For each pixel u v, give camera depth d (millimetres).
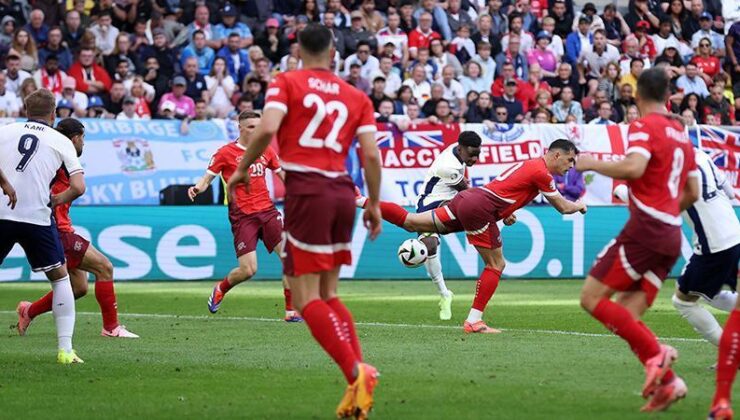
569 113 64750
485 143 55562
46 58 59938
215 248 54344
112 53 61594
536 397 21469
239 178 19750
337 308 20234
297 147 19641
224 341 31500
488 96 61594
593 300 20672
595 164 20188
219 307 42781
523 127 56031
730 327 18906
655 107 20828
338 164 19859
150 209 53156
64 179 31109
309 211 19484
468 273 56844
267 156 37188
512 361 26922
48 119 27094
